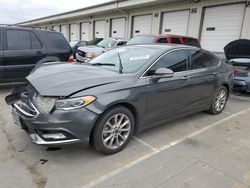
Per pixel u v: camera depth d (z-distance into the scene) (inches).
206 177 108.4
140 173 109.2
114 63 148.9
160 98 140.4
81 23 983.0
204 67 177.2
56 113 103.6
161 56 143.6
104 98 112.3
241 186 103.2
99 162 116.6
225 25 461.1
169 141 143.6
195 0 496.4
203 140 147.4
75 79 115.6
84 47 445.4
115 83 119.2
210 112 196.2
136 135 149.6
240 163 122.0
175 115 156.6
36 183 99.0
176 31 561.6
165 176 107.7
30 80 122.3
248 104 239.3
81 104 105.8
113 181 102.7
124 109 123.2
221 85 193.8
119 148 126.3
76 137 107.8
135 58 146.1
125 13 701.3
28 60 238.8
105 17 808.3
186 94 159.0
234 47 267.1
